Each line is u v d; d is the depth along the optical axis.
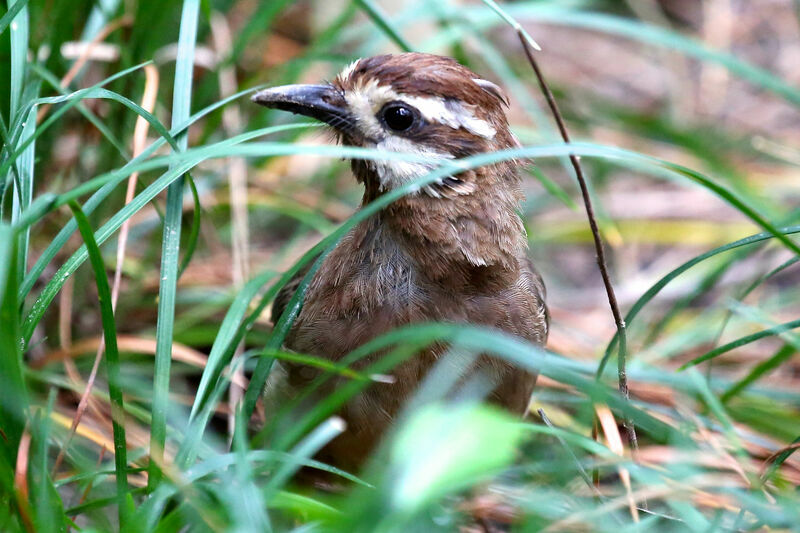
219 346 7.95
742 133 16.41
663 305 14.06
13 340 6.66
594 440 8.18
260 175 13.16
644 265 15.34
